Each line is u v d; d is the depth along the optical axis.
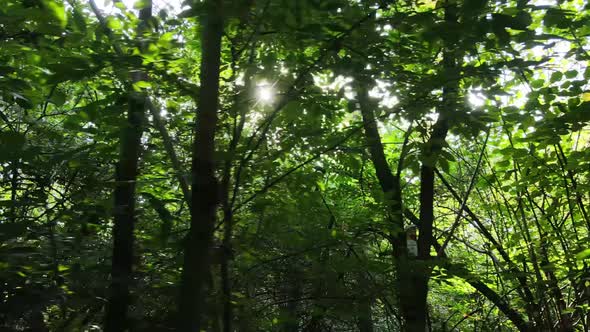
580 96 5.14
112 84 3.87
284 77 3.27
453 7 2.90
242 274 3.50
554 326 5.77
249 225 4.03
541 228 5.57
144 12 3.71
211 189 2.19
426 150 3.96
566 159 5.04
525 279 5.87
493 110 4.84
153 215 4.11
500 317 6.98
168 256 3.71
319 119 4.37
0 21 3.05
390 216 4.64
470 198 7.56
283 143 3.54
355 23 3.00
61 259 3.17
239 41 3.28
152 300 3.10
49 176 3.76
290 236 3.76
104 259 3.57
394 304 4.59
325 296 3.70
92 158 3.52
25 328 2.91
